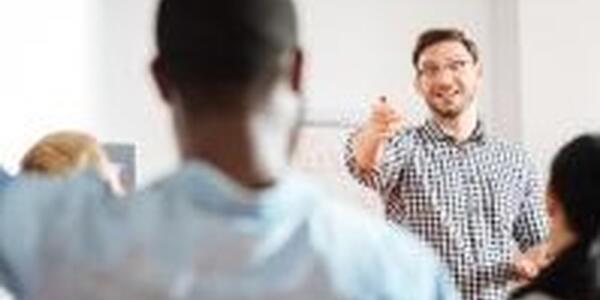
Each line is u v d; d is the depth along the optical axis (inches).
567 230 49.6
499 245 106.2
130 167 147.3
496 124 166.1
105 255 31.1
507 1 165.5
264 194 31.3
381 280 32.2
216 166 32.0
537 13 160.2
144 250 30.9
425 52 110.1
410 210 107.2
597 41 160.2
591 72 160.1
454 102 108.2
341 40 165.5
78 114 138.5
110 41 158.9
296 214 31.6
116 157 147.0
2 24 121.0
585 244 48.6
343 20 165.6
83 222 31.9
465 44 109.5
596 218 48.6
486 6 168.9
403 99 165.5
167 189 31.6
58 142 64.4
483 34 168.6
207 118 32.0
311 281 31.0
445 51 108.4
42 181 33.8
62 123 132.7
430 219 106.3
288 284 30.7
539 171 113.2
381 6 167.0
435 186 106.5
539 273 50.6
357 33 165.9
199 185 31.2
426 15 167.8
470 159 107.9
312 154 160.1
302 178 33.7
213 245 30.7
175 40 32.1
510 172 108.5
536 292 48.5
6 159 119.6
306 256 31.1
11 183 35.0
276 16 32.3
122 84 159.0
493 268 104.9
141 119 158.7
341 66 165.0
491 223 106.4
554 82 160.1
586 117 160.1
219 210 31.1
